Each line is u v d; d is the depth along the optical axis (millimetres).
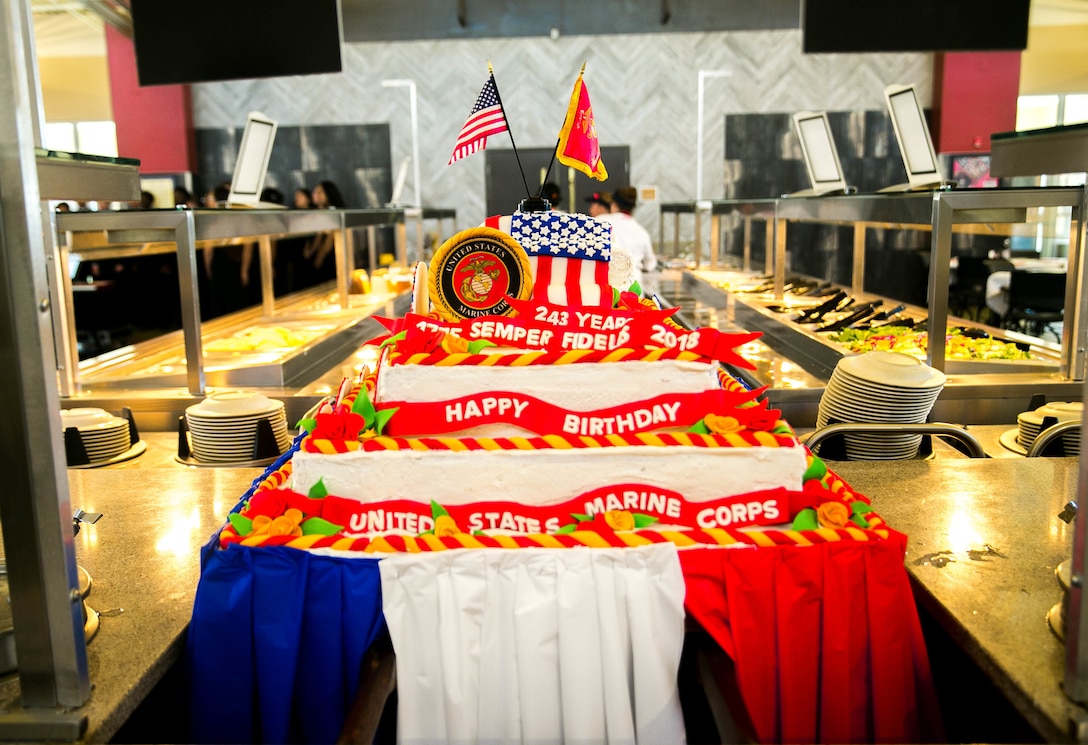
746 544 1402
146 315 7711
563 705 1384
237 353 3494
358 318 4441
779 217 4734
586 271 2018
